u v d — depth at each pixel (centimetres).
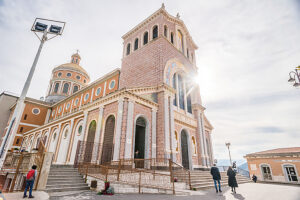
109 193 865
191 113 2373
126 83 2211
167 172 1223
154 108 1667
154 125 1600
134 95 1487
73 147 1866
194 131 2228
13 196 708
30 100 3691
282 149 2458
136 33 2516
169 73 1986
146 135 1520
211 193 936
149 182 978
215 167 1016
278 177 2062
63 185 977
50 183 960
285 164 2052
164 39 2091
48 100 4416
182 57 2419
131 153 1302
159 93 1766
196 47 3030
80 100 3041
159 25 2216
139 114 1496
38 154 1041
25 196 704
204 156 2130
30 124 3553
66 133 2152
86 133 1677
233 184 965
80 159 1328
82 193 895
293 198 778
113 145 1289
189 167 1927
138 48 2316
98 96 2609
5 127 3831
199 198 765
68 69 4831
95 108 1692
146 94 1650
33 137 2988
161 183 983
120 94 1452
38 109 3766
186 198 760
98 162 1326
